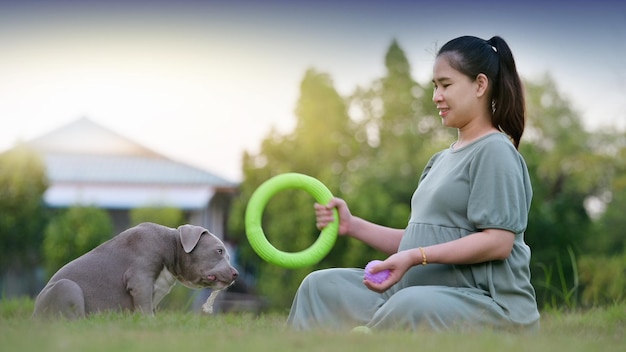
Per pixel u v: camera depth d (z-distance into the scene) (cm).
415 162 2208
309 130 2309
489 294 412
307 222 1723
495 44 442
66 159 2662
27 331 344
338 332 360
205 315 517
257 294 1803
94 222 1834
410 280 427
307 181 482
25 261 1994
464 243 403
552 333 402
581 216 1950
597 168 2367
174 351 300
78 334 341
